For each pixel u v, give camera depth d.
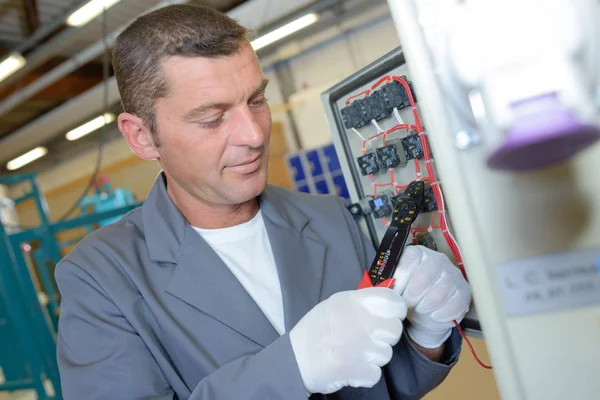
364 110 0.89
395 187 0.90
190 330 0.81
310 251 0.95
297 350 0.65
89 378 0.72
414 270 0.76
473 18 0.34
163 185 0.97
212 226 0.91
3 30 4.52
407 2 0.37
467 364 1.41
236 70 0.74
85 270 0.82
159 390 0.73
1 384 2.88
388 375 0.92
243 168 0.79
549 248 0.38
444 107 0.38
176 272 0.85
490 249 0.39
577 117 0.32
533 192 0.37
